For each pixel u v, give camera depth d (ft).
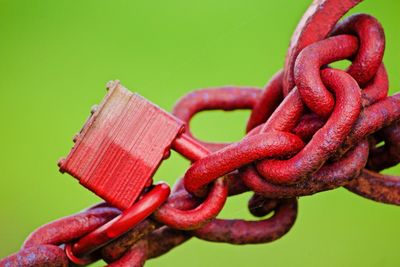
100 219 1.49
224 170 1.45
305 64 1.46
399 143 1.54
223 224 1.57
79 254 1.49
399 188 1.54
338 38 1.50
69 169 1.45
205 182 1.46
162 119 1.45
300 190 1.48
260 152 1.44
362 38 1.50
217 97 1.78
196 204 1.50
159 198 1.45
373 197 1.54
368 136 1.56
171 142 1.45
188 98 1.78
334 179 1.48
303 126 1.48
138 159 1.44
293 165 1.44
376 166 1.60
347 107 1.43
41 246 1.46
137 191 1.44
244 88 1.79
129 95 1.46
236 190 1.53
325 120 1.47
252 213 1.63
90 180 1.44
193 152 1.46
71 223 1.48
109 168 1.45
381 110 1.47
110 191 1.44
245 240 1.57
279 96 1.65
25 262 1.44
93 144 1.45
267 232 1.57
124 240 1.49
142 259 1.51
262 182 1.48
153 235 1.56
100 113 1.45
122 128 1.45
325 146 1.42
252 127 1.70
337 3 1.50
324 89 1.45
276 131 1.47
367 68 1.49
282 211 1.59
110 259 1.51
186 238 1.57
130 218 1.44
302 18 1.54
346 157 1.48
